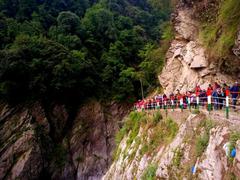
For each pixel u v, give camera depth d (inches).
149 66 1819.6
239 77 749.3
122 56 2362.2
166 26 1667.1
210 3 1009.5
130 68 2097.7
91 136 1857.8
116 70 2212.1
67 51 2012.8
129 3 3715.6
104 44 2524.6
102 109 1959.9
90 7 3179.1
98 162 1786.4
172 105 673.6
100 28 2568.9
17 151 1552.7
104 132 1897.1
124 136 1143.0
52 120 1836.9
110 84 2153.1
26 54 1827.0
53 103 1882.4
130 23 2915.8
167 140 602.2
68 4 3006.9
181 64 1162.6
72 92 1942.7
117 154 1095.0
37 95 1806.1
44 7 2748.5
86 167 1745.8
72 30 2456.9
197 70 994.1
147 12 3521.2
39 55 1881.2
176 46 1203.2
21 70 1728.6
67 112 1911.9
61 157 1734.7
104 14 2652.6
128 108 2023.9
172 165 465.4
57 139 1809.8
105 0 3253.0
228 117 389.7
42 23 2518.5
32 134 1622.8
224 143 332.5
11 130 1637.6
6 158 1521.9
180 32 1169.4
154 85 1877.5
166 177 471.5
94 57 2295.8
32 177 1550.2
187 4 1155.3
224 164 313.4
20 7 2566.4
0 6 2488.9
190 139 452.1
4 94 1704.0
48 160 1685.5
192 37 1099.3
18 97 1765.5
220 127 365.7
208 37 952.3
